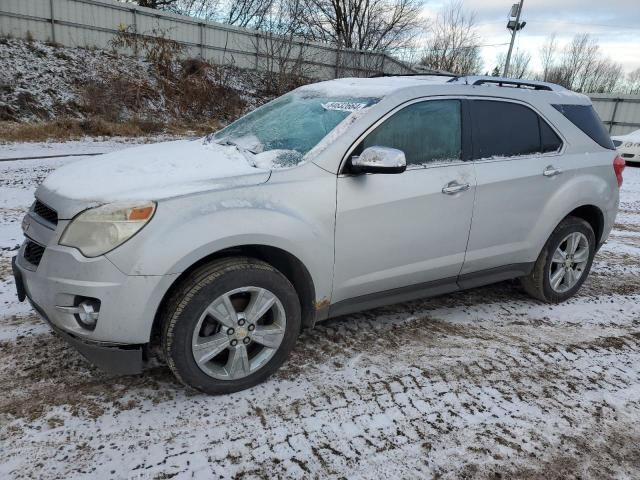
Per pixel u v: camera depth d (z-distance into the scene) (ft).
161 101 72.02
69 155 39.06
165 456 7.72
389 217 10.39
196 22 83.66
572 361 11.14
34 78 63.05
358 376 10.11
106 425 8.33
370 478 7.50
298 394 9.43
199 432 8.29
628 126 93.25
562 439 8.56
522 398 9.66
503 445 8.34
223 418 8.67
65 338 8.56
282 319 9.51
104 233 8.02
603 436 8.70
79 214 8.27
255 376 9.49
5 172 31.04
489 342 11.82
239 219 8.68
